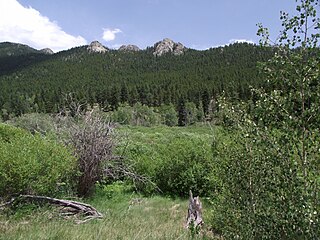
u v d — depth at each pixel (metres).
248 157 4.48
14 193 10.57
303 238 3.57
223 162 5.15
